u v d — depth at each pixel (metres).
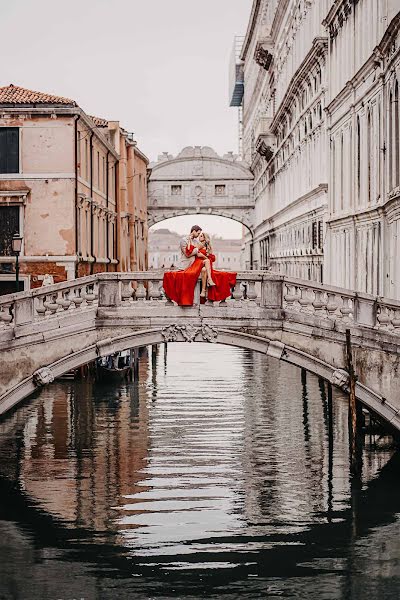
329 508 22.19
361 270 34.12
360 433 30.09
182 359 56.94
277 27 60.88
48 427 31.98
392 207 28.66
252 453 27.78
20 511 22.03
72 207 41.75
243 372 49.06
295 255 51.09
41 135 41.69
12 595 17.61
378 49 29.70
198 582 18.14
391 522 21.17
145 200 79.31
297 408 36.00
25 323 22.38
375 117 31.56
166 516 21.64
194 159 82.88
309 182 46.16
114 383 43.62
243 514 21.78
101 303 22.83
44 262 41.81
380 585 18.02
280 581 18.19
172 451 28.09
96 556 19.41
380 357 22.80
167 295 22.94
